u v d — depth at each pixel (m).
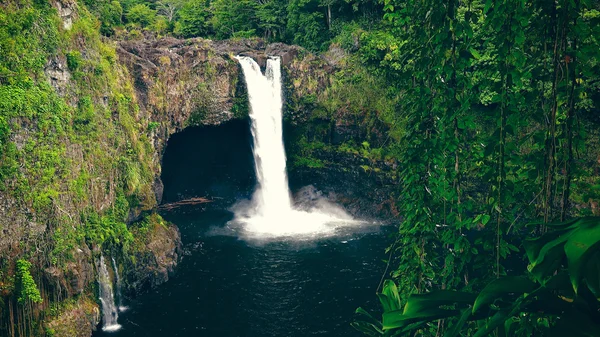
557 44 5.57
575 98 5.73
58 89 21.27
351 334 22.00
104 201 23.61
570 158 5.61
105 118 24.52
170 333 21.94
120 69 27.92
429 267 7.70
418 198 7.82
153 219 29.12
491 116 6.58
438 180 7.41
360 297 25.33
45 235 19.38
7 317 17.72
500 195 6.30
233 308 24.33
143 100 29.88
